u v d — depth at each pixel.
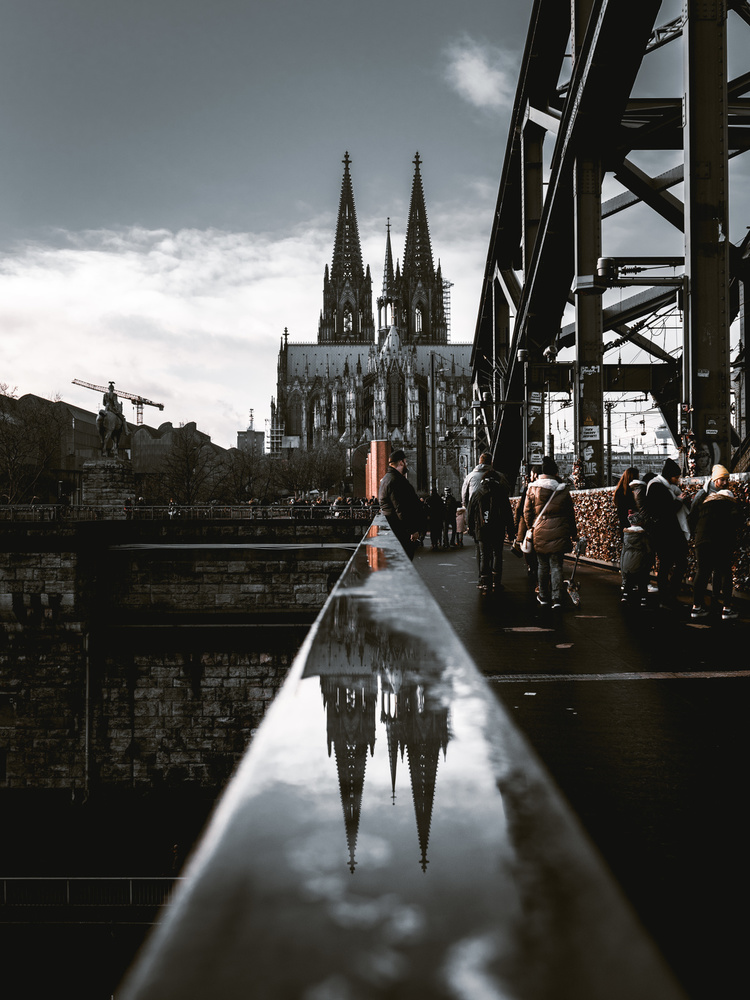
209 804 30.03
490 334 44.94
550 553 10.32
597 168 22.47
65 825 28.52
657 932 2.43
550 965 0.30
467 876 0.39
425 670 0.91
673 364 35.69
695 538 9.11
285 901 0.35
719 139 13.95
